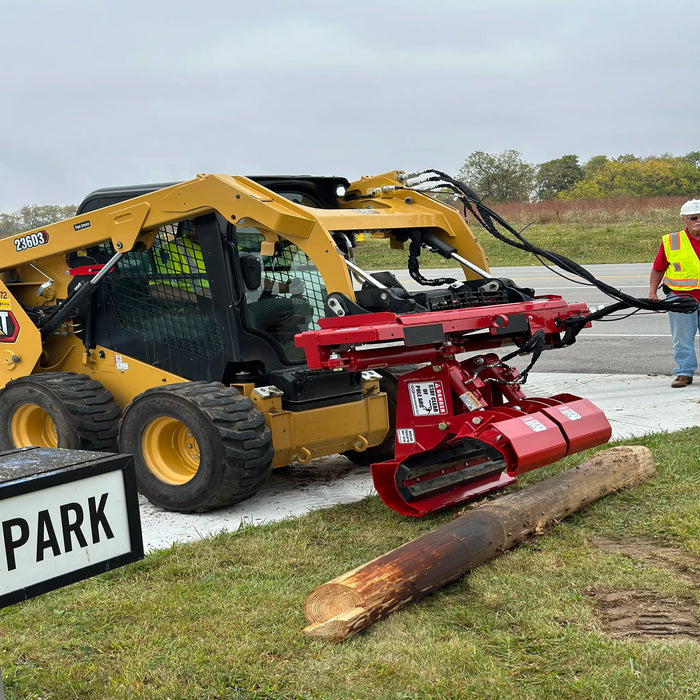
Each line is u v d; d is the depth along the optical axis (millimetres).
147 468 5609
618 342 11969
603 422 5043
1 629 3805
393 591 3754
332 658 3432
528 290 5695
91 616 3908
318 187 6488
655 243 26828
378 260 27812
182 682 3297
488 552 4238
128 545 2193
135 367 6328
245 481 5309
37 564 1993
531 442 4586
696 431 6707
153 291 6172
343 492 5918
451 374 5000
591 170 77875
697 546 4418
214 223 5723
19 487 1946
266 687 3240
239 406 5363
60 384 6176
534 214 33156
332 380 5883
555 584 4031
